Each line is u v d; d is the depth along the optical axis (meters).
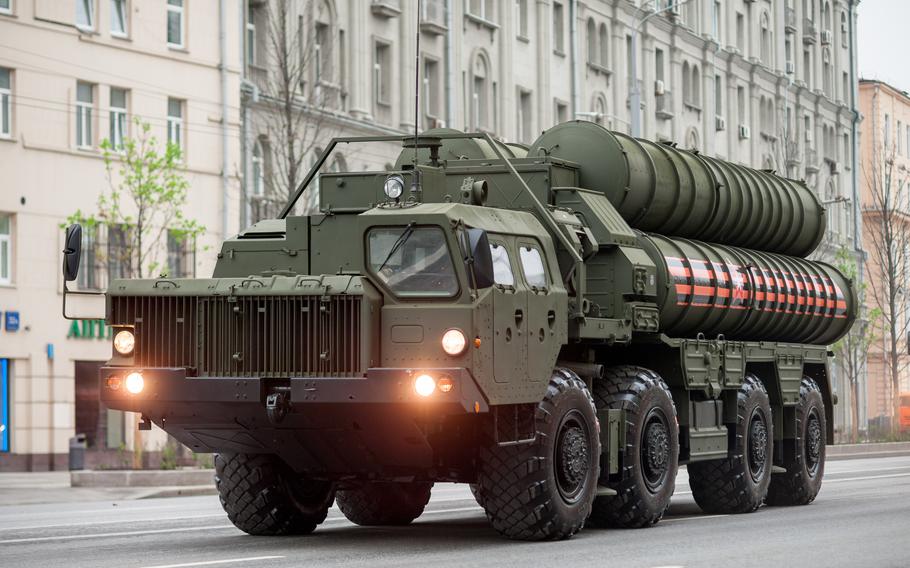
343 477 16.66
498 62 61.41
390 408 14.88
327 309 15.03
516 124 62.50
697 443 20.88
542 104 64.31
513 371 15.74
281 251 16.33
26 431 44.94
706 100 78.62
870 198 104.56
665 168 21.70
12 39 44.56
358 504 19.41
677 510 23.03
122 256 43.09
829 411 26.62
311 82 51.09
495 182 18.78
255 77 50.66
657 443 19.03
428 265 15.20
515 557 14.27
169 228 43.78
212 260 48.88
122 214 46.53
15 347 44.62
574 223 18.75
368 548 15.45
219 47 49.41
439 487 30.73
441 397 14.72
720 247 23.44
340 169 52.75
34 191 45.09
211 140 49.03
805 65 92.56
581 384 17.23
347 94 53.03
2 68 44.66
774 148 77.25
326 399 14.91
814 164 88.81
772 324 24.39
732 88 81.88
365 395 14.84
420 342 14.99
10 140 44.53
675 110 75.25
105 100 46.72
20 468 44.75
